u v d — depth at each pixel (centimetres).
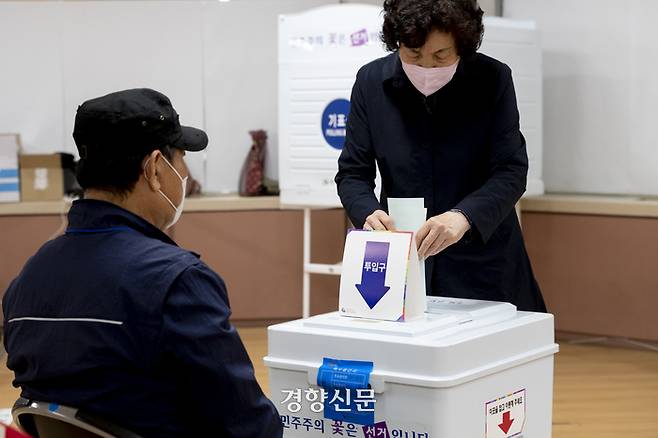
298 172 486
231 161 586
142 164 163
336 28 471
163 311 151
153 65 579
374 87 244
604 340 518
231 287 560
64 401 155
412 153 240
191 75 580
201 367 151
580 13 530
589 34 528
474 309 212
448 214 217
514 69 489
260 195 567
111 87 578
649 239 497
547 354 210
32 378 160
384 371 186
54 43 573
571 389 426
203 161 584
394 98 241
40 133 577
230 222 557
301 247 561
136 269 155
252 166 568
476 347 188
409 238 200
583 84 532
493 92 235
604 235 509
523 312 221
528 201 530
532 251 532
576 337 527
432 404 180
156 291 152
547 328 212
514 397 200
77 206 166
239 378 154
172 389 154
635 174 520
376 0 577
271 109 584
